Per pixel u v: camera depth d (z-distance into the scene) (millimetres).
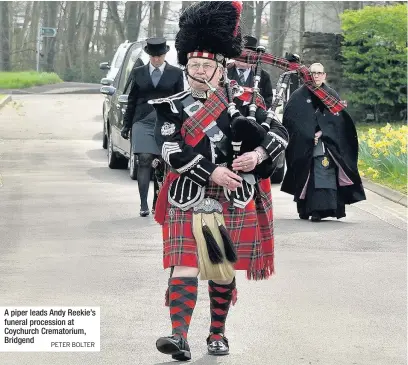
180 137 7941
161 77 16219
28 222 14977
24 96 49688
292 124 16031
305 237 14305
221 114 7973
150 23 80562
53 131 31344
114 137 21656
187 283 7914
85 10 93562
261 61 8438
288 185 16172
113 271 11641
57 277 11297
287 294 10688
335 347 8766
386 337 9117
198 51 7992
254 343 8828
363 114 34875
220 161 7977
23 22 98938
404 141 21109
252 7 65750
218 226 7930
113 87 22516
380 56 33594
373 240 14156
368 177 21031
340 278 11539
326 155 15938
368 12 33969
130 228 14594
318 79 15828
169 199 8000
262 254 8125
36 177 20266
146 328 9242
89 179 20172
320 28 76312
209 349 8438
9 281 11078
